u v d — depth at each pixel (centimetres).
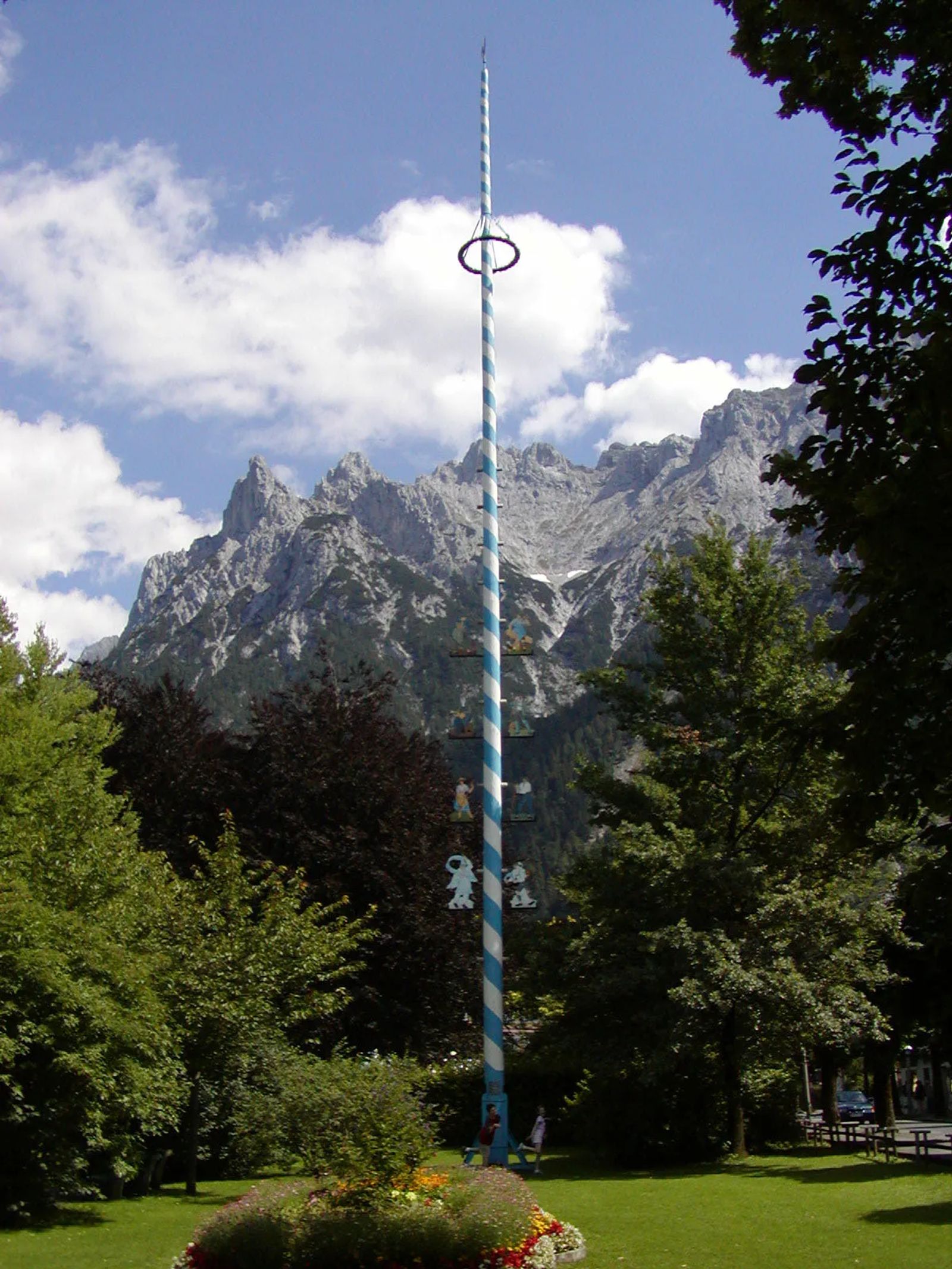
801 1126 3134
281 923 2403
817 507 970
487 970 2155
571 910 3394
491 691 2264
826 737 960
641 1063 2605
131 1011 1855
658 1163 2677
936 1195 1806
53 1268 1376
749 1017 2545
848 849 978
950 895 991
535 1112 3450
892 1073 3141
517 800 2294
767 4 976
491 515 2380
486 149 2628
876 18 910
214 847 3619
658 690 3073
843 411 941
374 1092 1377
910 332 926
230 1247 1241
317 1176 1391
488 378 2472
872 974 2622
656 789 3041
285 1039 2738
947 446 847
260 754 3950
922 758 912
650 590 3092
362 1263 1225
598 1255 1372
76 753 2662
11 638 2827
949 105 931
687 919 2673
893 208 903
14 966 1706
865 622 917
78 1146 1958
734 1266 1272
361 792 3762
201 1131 2433
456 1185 1334
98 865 2145
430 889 3631
